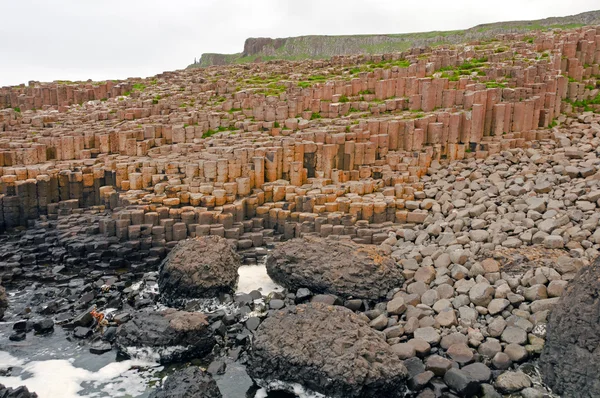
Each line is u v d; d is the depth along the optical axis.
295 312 19.14
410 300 21.66
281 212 29.83
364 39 128.62
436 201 29.50
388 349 17.75
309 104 40.22
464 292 21.36
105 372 18.91
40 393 17.61
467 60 45.44
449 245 24.77
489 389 16.73
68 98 51.50
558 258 21.61
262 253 28.19
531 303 19.92
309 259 24.33
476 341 18.86
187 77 57.75
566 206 25.44
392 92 41.06
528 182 28.31
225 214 28.95
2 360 19.47
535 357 18.16
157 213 28.64
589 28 51.66
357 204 28.91
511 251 23.00
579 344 16.38
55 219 31.08
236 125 39.00
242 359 19.53
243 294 23.75
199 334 19.77
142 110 41.78
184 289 23.62
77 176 31.94
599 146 31.86
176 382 16.95
